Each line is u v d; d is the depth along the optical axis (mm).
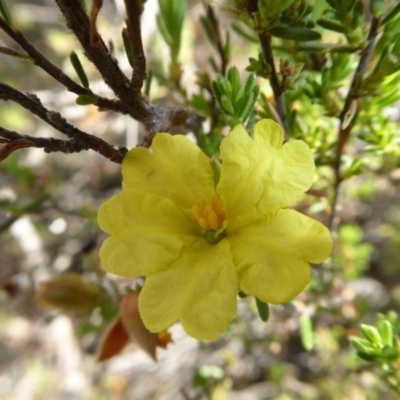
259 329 105
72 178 148
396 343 56
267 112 55
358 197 103
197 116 60
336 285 96
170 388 130
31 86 155
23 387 142
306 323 76
